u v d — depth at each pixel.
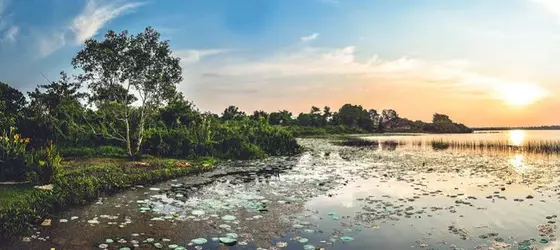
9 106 24.27
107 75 19.58
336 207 9.64
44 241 6.87
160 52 19.84
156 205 9.75
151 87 20.06
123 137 20.95
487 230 7.67
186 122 26.83
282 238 7.18
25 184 11.07
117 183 11.98
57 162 11.79
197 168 16.30
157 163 17.27
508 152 28.44
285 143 27.56
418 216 8.74
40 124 19.53
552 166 18.73
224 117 50.38
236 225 8.02
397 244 6.86
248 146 23.23
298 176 15.11
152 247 6.65
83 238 7.08
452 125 109.88
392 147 35.50
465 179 14.38
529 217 8.66
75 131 21.66
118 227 7.79
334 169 17.52
